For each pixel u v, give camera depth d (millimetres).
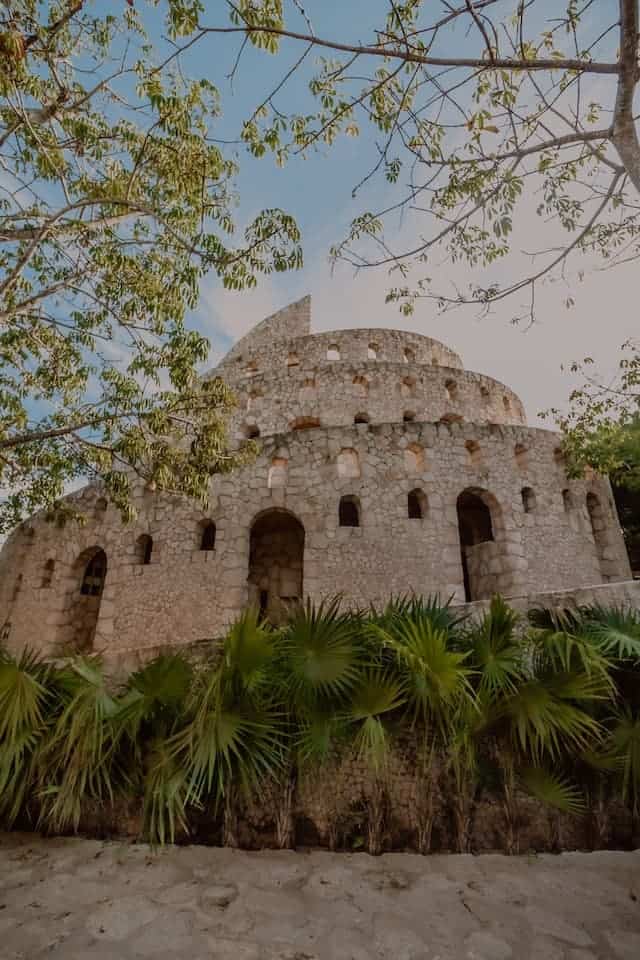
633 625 4938
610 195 5207
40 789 4887
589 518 15773
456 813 4719
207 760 4352
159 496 14875
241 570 13250
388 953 3039
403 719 4715
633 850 4574
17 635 16047
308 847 4684
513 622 4926
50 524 17062
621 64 3961
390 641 4414
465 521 17938
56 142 7340
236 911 3496
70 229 8133
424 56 4152
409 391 20406
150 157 7867
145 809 4625
